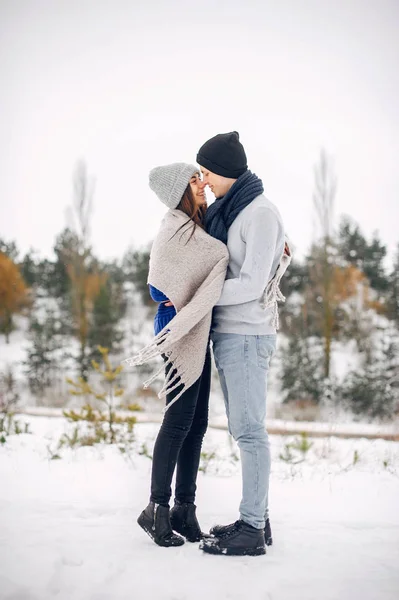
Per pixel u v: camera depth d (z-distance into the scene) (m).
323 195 20.30
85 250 21.77
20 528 2.89
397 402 14.50
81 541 2.74
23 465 4.36
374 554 2.71
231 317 2.79
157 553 2.64
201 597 2.24
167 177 2.91
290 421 11.40
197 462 2.94
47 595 2.24
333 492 3.94
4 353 24.16
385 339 19.80
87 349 20.02
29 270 29.36
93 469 4.31
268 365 2.87
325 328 18.58
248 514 2.70
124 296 27.45
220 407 13.17
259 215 2.72
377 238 27.38
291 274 24.97
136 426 6.98
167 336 2.67
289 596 2.28
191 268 2.77
